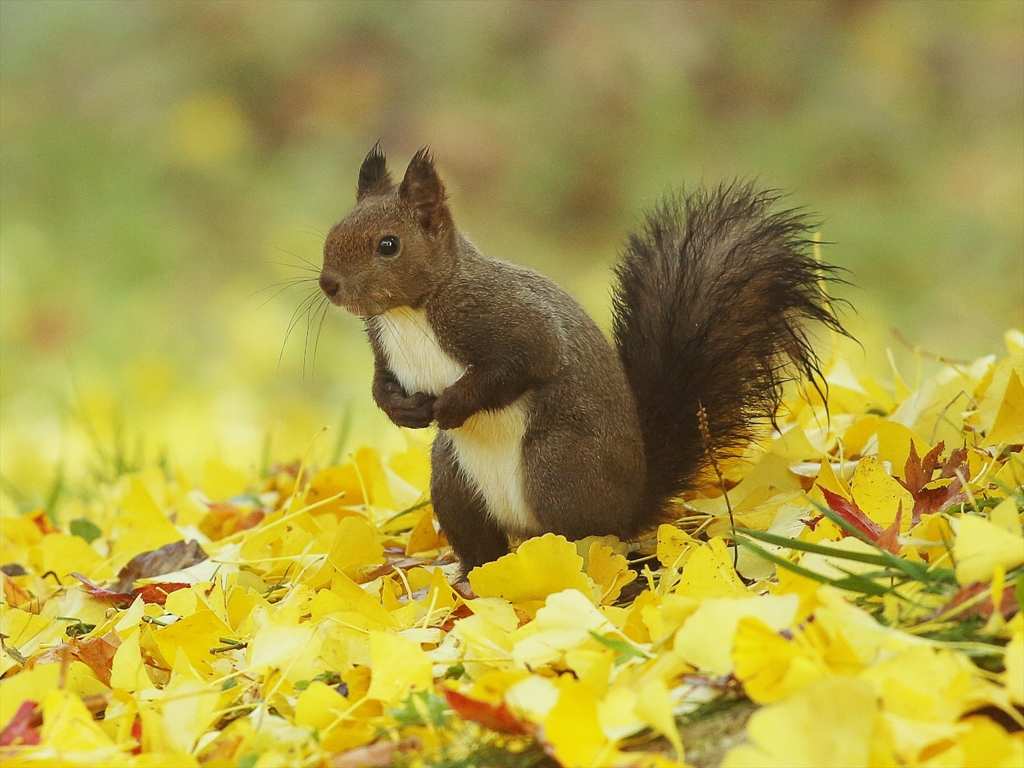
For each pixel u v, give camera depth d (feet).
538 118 33.88
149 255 31.37
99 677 17.30
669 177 32.04
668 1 34.99
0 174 34.45
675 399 17.83
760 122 33.06
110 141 35.06
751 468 17.90
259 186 33.78
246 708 17.16
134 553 18.02
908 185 30.91
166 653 17.30
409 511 17.90
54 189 34.06
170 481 18.81
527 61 35.22
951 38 33.81
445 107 34.42
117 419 20.27
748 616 16.93
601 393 17.66
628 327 17.90
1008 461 17.46
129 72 36.73
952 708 16.84
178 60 36.81
